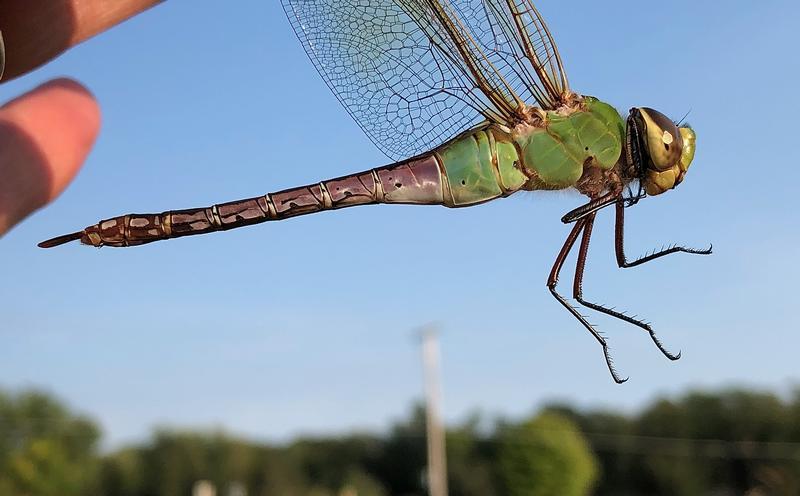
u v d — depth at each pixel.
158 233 0.19
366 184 0.20
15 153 0.15
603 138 0.20
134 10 0.16
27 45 0.16
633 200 0.20
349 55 0.21
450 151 0.20
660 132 0.20
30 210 0.15
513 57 0.20
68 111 0.15
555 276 0.20
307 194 0.20
